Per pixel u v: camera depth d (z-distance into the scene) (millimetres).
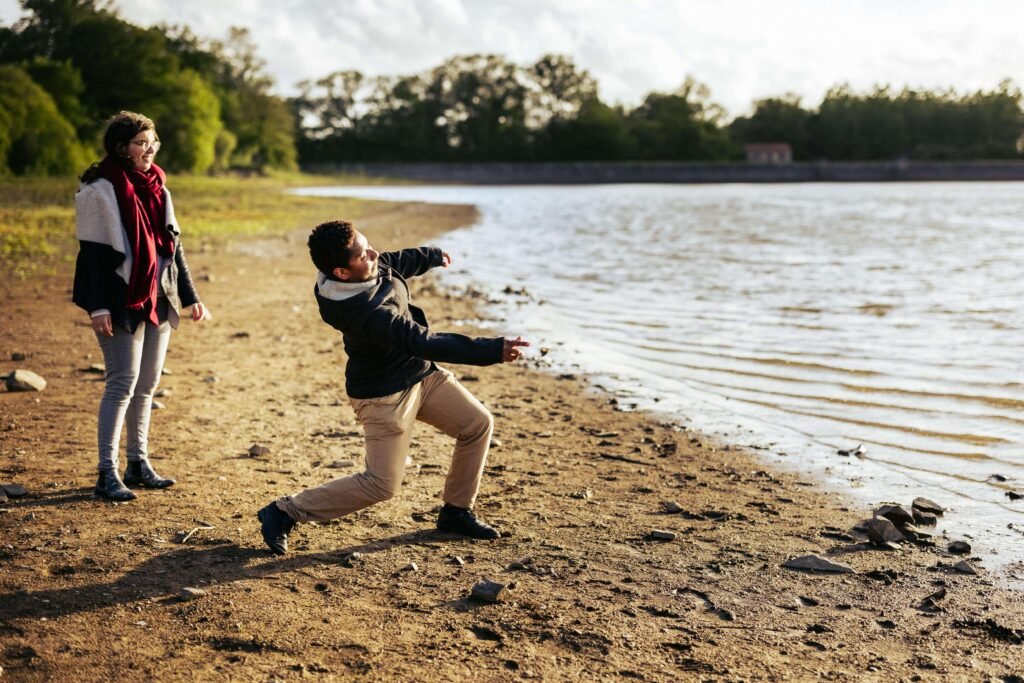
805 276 15875
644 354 9453
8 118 57406
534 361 9203
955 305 12117
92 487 5012
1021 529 4676
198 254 19484
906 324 10703
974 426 6566
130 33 84562
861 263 18078
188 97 84125
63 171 60562
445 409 4277
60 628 3402
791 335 10203
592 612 3641
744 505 5055
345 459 5711
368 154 147875
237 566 4012
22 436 6020
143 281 4695
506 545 4359
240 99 113812
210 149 85688
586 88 153375
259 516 4188
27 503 4738
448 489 4449
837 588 3930
